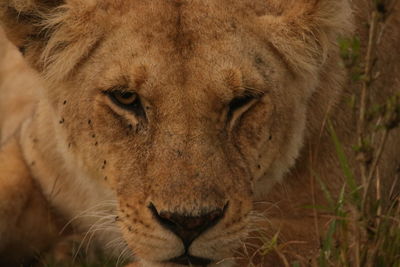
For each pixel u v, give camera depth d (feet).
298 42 30.42
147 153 28.12
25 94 42.47
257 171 29.55
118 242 34.27
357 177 33.73
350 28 32.86
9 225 34.96
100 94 29.32
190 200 26.37
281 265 30.71
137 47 28.55
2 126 43.62
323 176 33.22
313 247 30.83
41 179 35.27
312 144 32.94
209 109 27.84
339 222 28.58
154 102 27.91
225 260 27.99
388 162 35.45
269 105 29.37
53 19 30.53
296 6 30.68
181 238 26.55
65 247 36.32
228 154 28.30
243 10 29.91
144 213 27.48
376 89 34.99
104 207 31.58
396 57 36.42
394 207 31.96
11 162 36.01
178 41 28.35
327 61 32.53
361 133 25.96
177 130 27.58
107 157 29.53
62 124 31.45
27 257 36.63
